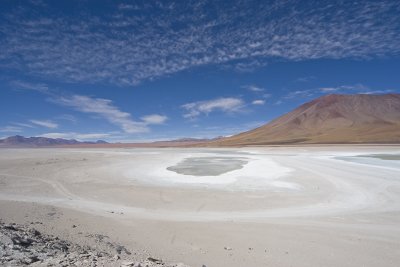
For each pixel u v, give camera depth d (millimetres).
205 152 78125
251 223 11938
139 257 7465
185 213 13859
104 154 68062
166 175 27094
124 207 15094
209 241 9672
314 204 15320
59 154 69312
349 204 15227
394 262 7973
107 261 6078
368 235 10305
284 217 12938
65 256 6344
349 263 7859
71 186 21031
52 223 10797
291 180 23031
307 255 8414
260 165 36062
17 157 56031
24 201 15953
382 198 16469
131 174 27797
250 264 7621
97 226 11016
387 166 32750
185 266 6477
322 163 37188
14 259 5645
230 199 16656
